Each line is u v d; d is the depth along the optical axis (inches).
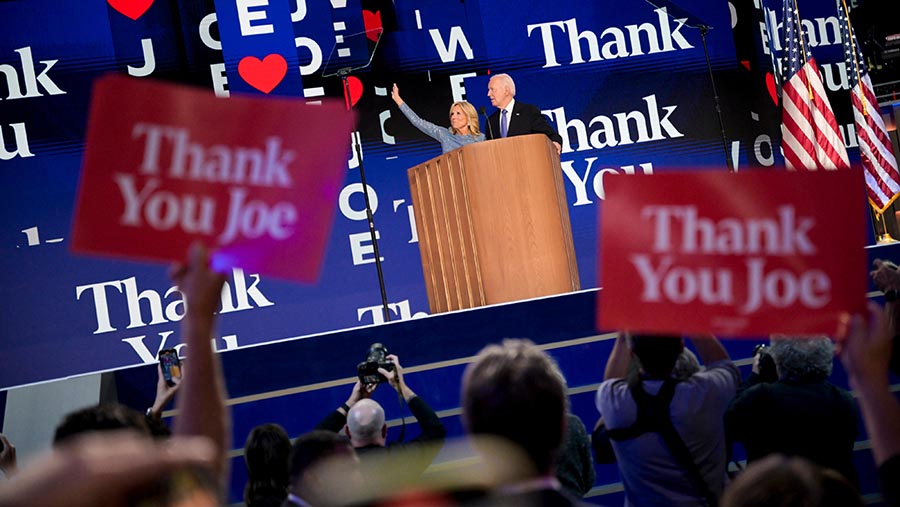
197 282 122.9
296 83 733.9
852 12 983.0
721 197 152.9
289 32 735.7
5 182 698.8
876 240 828.0
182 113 142.3
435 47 755.4
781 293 151.7
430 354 431.8
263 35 733.3
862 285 150.4
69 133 709.3
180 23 725.9
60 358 695.7
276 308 717.9
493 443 65.5
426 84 751.1
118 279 705.0
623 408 241.6
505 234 497.0
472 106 722.8
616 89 779.4
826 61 860.0
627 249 154.6
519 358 127.0
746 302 152.7
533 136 502.3
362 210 733.3
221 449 117.3
